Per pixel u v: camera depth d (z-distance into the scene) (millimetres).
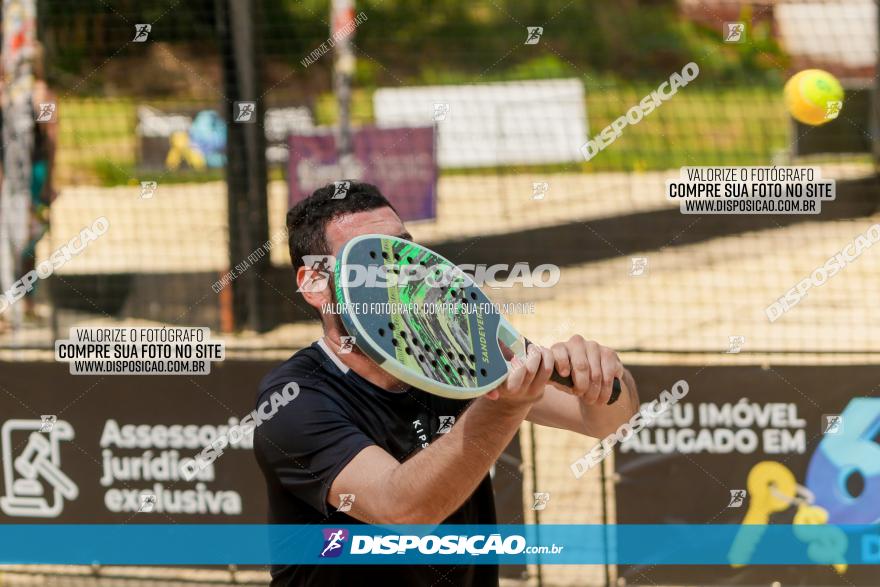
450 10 13961
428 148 8773
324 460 2188
